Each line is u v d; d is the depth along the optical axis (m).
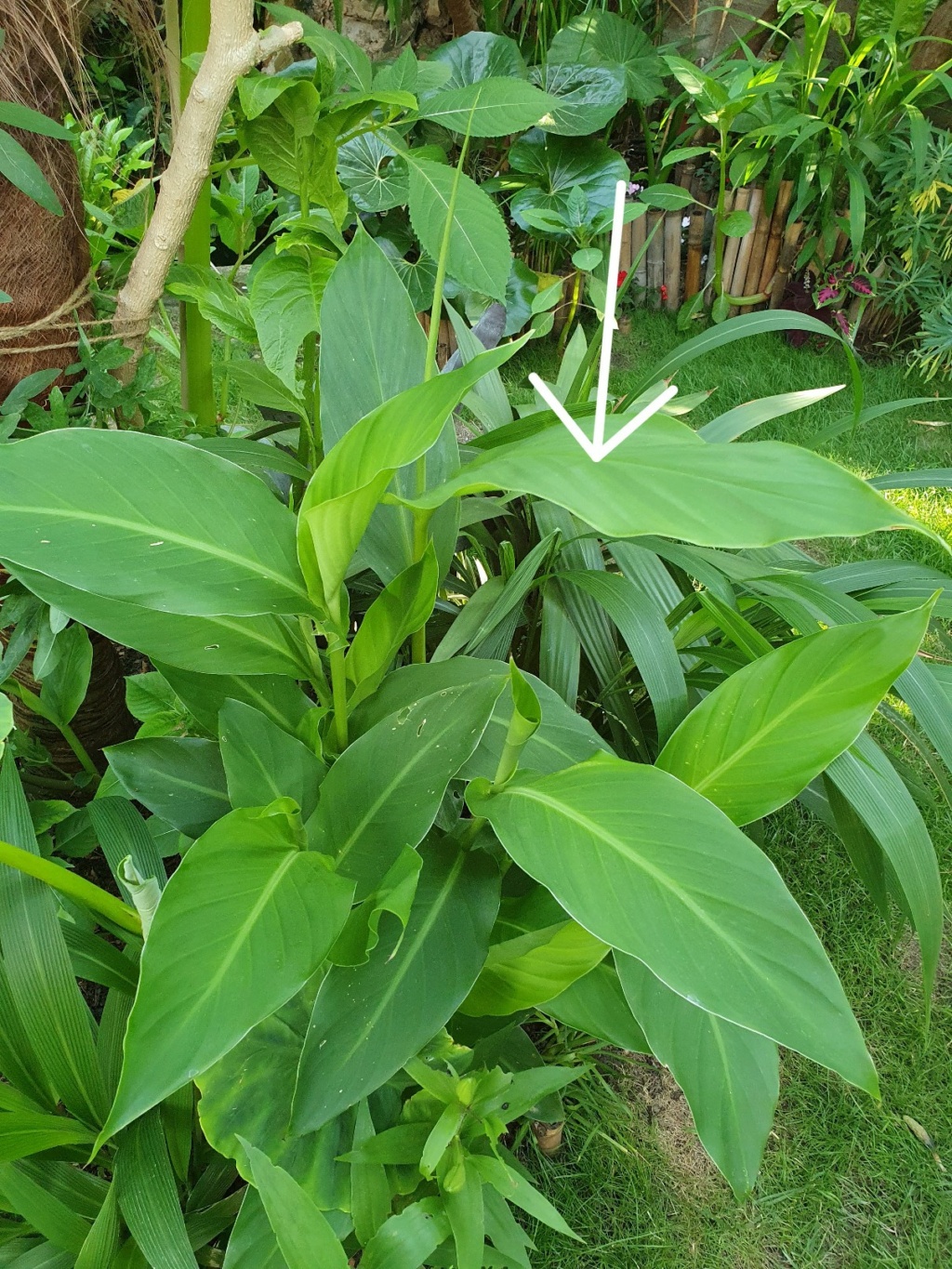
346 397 1.12
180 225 1.24
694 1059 0.94
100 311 1.35
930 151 3.44
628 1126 1.54
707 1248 1.42
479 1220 0.93
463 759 0.95
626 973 0.96
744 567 1.41
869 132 3.62
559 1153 1.50
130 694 1.33
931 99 3.66
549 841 0.82
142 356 1.33
